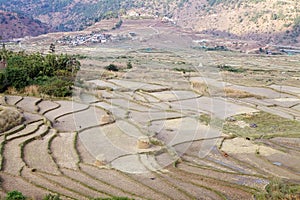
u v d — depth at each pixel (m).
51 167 19.70
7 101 33.12
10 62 41.28
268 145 26.03
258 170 21.33
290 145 26.30
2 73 36.66
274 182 19.25
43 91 35.69
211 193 17.83
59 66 40.47
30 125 26.77
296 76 65.81
